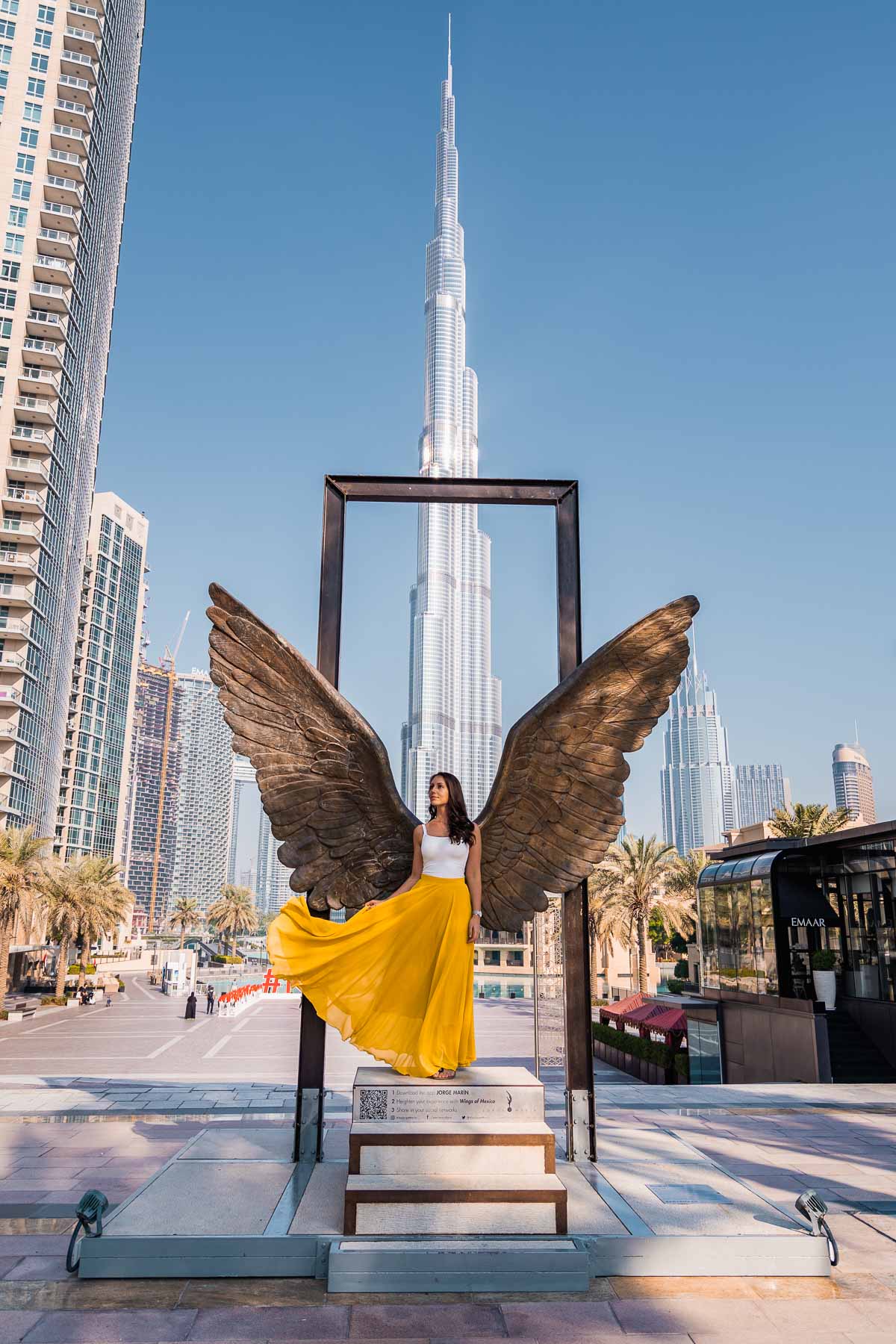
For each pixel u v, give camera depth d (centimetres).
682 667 695
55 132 7331
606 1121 1059
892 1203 718
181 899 12938
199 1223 571
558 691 692
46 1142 924
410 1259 520
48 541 7331
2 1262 566
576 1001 765
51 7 7469
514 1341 454
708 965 2352
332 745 697
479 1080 640
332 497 840
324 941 668
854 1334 467
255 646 688
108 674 11500
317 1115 731
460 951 668
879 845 1908
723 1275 547
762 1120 1081
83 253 7725
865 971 1955
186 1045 3200
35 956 6850
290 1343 451
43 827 7812
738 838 4406
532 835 717
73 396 7794
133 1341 452
